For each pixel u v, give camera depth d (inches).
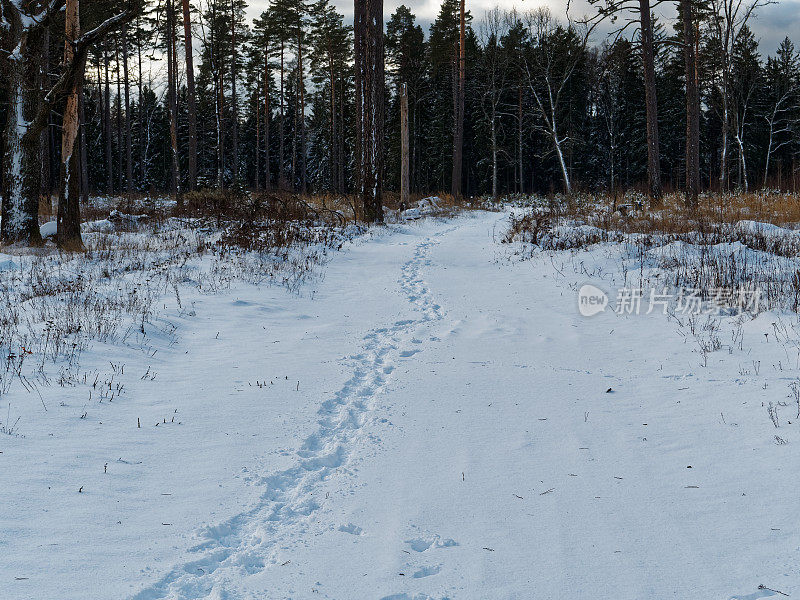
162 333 320.5
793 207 700.0
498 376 262.5
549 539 137.0
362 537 138.0
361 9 896.9
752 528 138.9
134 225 775.7
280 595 115.4
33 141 597.9
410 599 114.5
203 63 1932.8
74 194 592.7
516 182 2364.7
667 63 1956.2
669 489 160.2
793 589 115.1
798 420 193.3
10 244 593.3
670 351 288.4
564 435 198.5
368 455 184.2
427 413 219.5
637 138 2053.4
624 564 126.7
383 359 291.0
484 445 191.5
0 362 247.9
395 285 485.1
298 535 139.0
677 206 809.5
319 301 423.5
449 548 133.3
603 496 157.4
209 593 117.0
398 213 1109.7
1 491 148.6
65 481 157.4
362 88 894.4
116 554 126.5
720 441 187.5
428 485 164.6
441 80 2301.9
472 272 548.1
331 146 2511.1
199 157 2394.2
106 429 194.7
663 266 452.4
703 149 2087.8
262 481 164.6
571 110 2123.5
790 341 275.7
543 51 1642.5
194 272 494.0
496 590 117.7
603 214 778.8
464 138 2388.0
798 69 2065.7
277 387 244.7
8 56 585.6
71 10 566.9
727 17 1071.6
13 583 113.3
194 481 163.5
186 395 232.5
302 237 674.2
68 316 323.0
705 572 123.0
